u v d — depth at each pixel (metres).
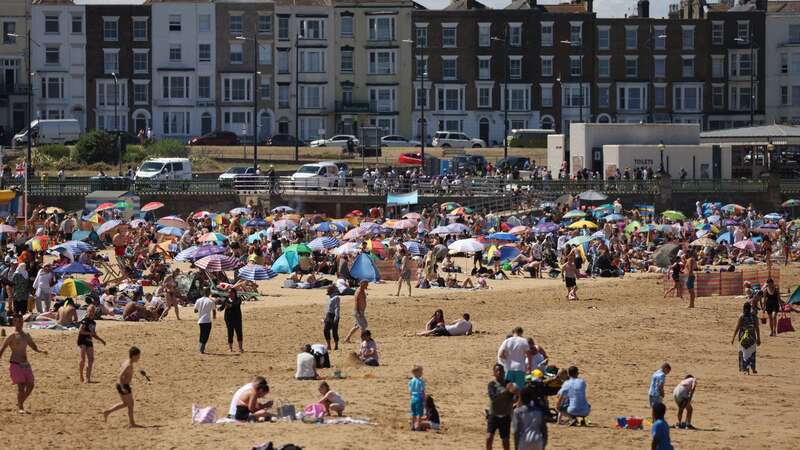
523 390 38.12
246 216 118.81
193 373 56.22
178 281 77.06
